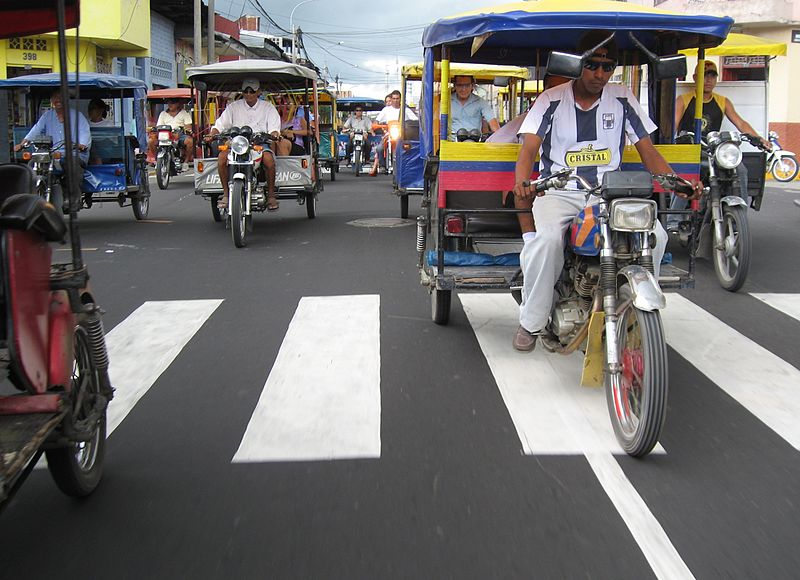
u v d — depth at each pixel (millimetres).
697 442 4113
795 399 4719
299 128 13445
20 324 2992
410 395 4836
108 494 3645
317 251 9828
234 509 3479
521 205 5250
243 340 6016
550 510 3408
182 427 4418
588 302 4617
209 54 27062
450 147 5578
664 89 6242
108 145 12430
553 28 5055
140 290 7711
